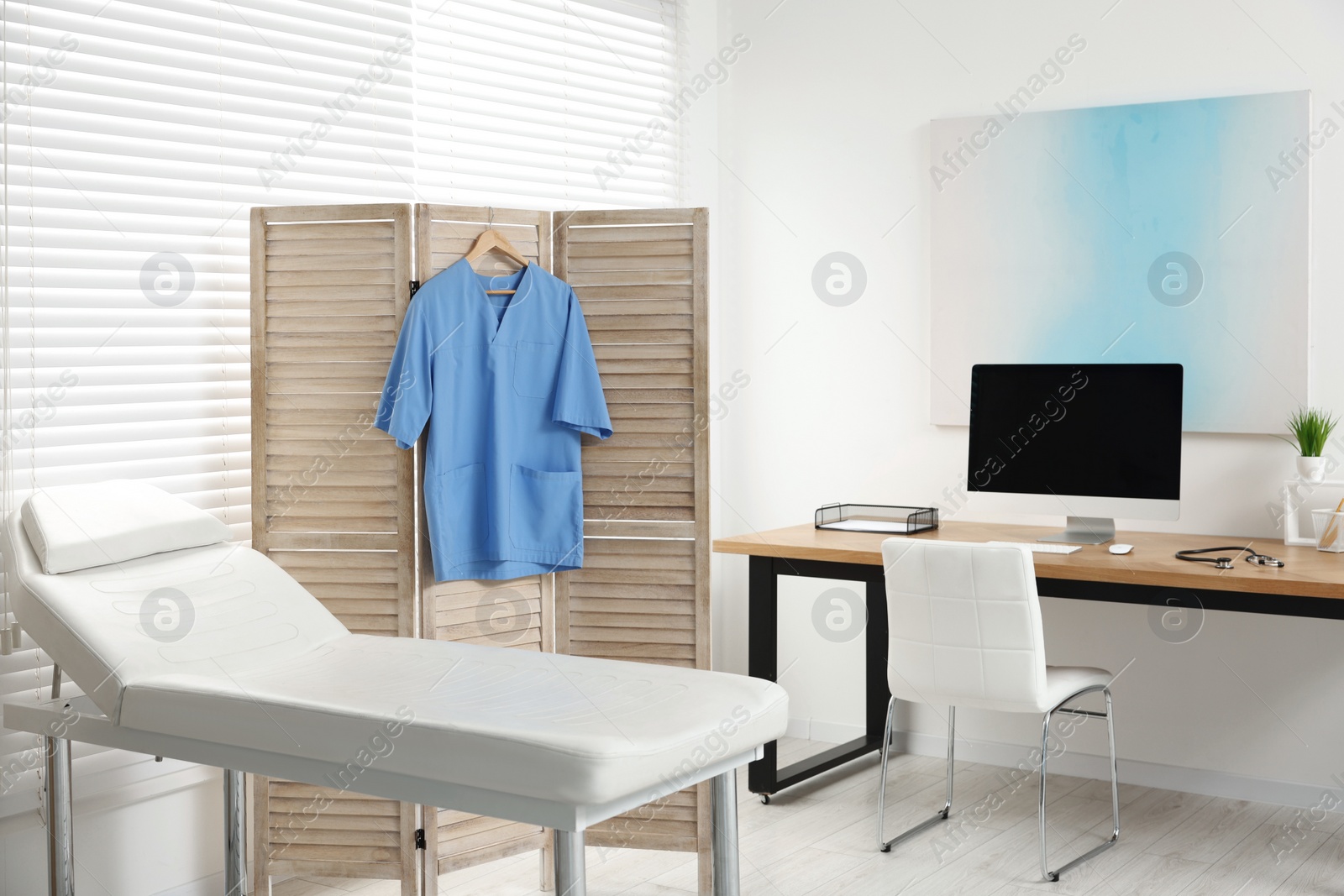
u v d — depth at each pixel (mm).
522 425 2699
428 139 3229
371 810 2559
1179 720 3285
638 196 3834
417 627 2641
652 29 3861
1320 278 3104
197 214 2686
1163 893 2570
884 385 3777
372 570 2617
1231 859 2762
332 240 2604
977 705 2686
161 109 2619
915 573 2701
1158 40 3291
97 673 1985
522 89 3461
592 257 2754
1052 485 3141
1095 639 3395
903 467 3754
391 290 2584
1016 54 3506
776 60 3951
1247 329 3186
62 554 2135
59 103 2463
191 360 2688
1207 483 3270
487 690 1959
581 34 3633
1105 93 3375
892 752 3746
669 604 2744
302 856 2594
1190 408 3266
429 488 2557
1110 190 3359
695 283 2705
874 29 3754
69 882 2227
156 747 2035
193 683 1955
